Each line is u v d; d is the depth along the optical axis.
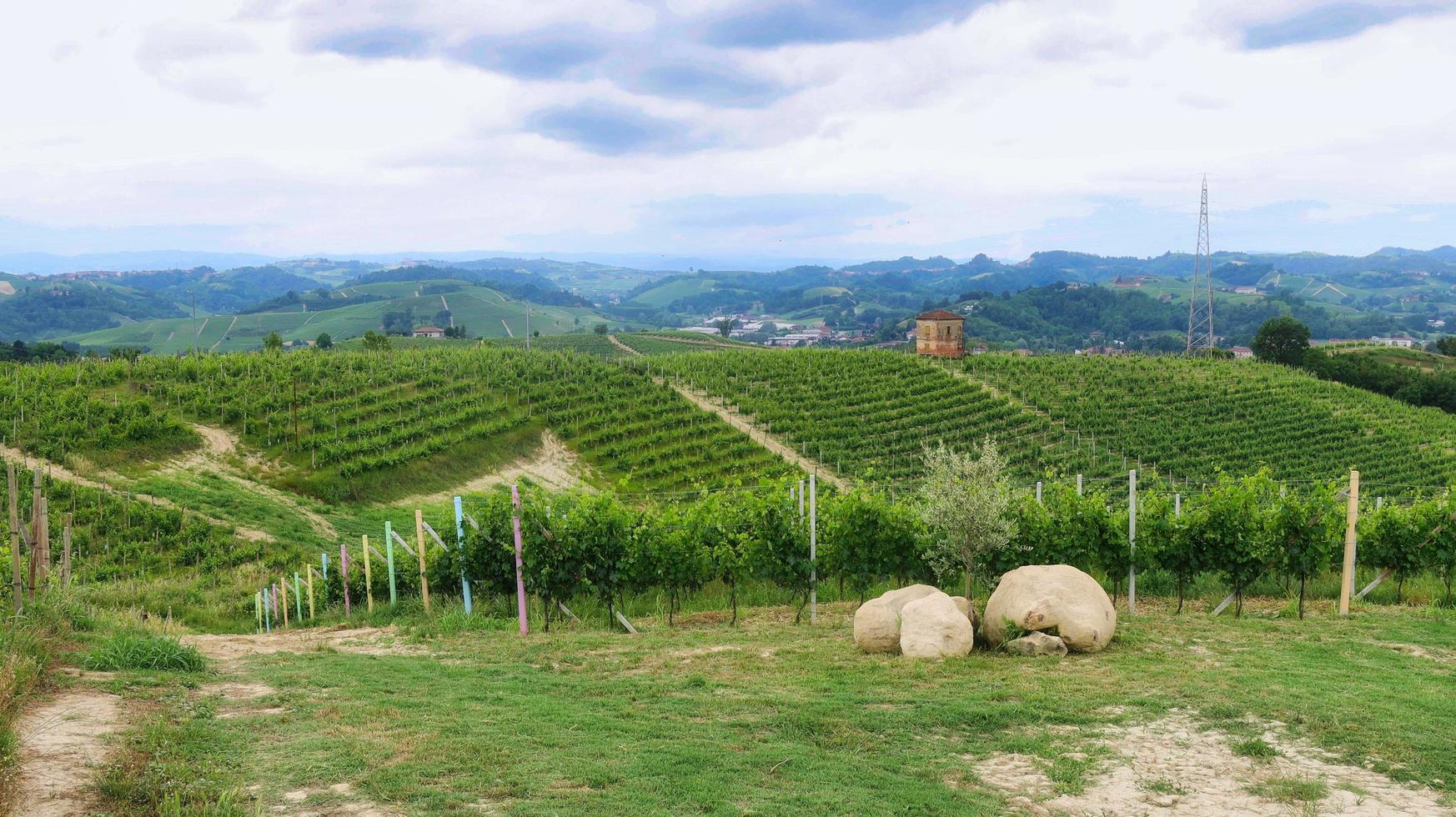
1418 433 69.12
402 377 59.19
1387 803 6.50
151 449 42.22
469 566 14.95
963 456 13.80
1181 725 8.25
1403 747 7.50
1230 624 13.17
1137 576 16.73
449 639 12.87
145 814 5.65
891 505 16.66
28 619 9.95
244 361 57.16
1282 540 14.02
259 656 10.93
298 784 6.36
